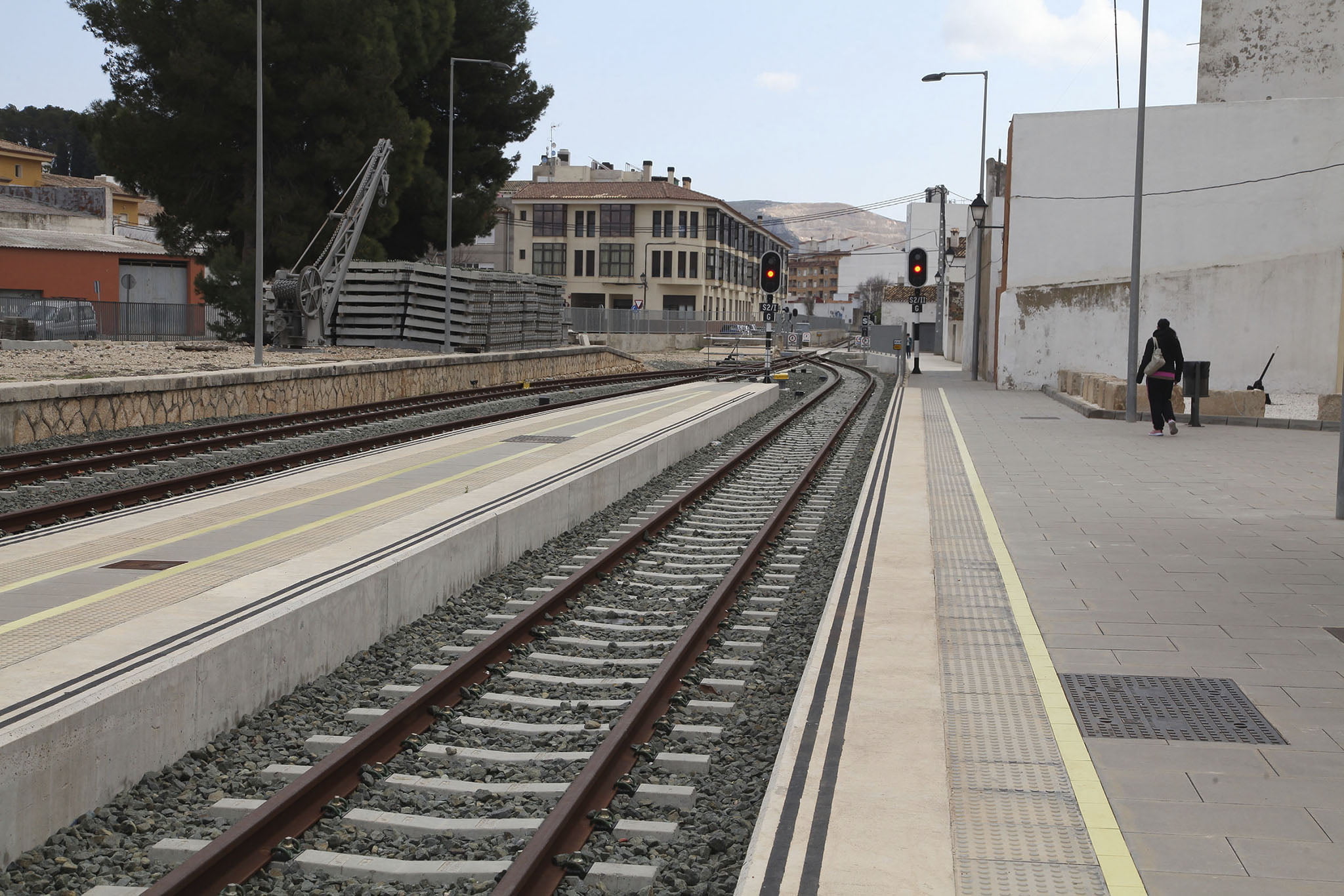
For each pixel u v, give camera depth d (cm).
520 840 512
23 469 1494
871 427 2492
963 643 754
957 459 1750
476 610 953
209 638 655
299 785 536
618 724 623
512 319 4434
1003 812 489
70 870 490
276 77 4159
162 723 597
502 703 711
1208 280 3353
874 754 546
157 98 4191
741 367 4988
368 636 830
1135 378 2339
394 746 627
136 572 838
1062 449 1884
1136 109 3381
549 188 10406
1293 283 3294
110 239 5712
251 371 2464
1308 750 561
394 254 5369
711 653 820
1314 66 3425
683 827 533
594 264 10212
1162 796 506
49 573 833
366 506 1147
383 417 2431
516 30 5375
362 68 4259
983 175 4309
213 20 3944
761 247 13000
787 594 1000
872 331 6109
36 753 509
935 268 10125
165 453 1747
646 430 1938
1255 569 975
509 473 1392
